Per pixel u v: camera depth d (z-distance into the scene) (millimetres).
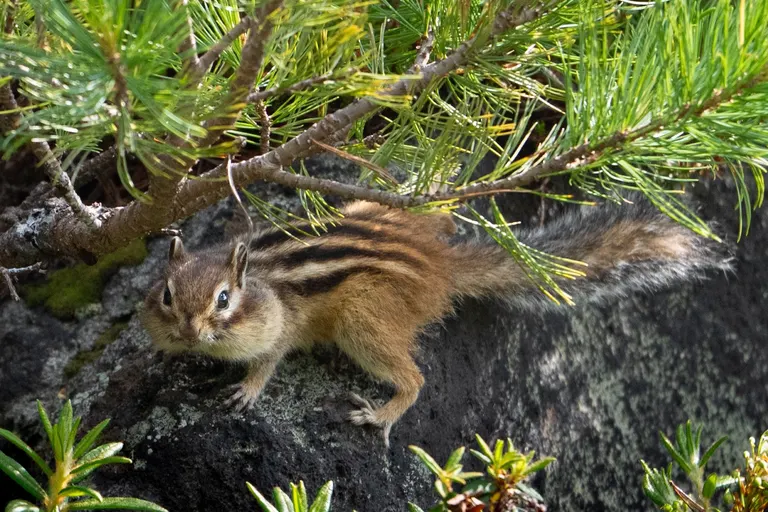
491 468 5223
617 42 6590
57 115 4305
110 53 4070
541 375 10242
